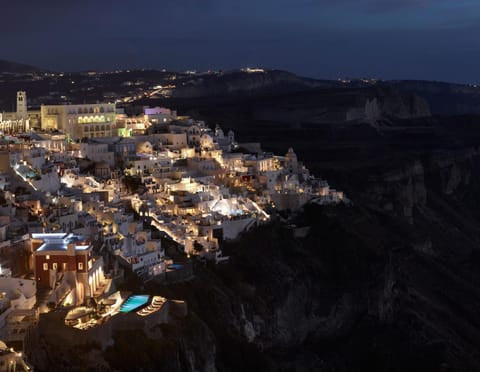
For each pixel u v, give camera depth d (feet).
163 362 515.50
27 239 599.57
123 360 499.10
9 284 532.73
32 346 489.26
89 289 569.23
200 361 562.66
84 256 566.77
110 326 507.71
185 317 585.22
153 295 643.86
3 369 442.91
